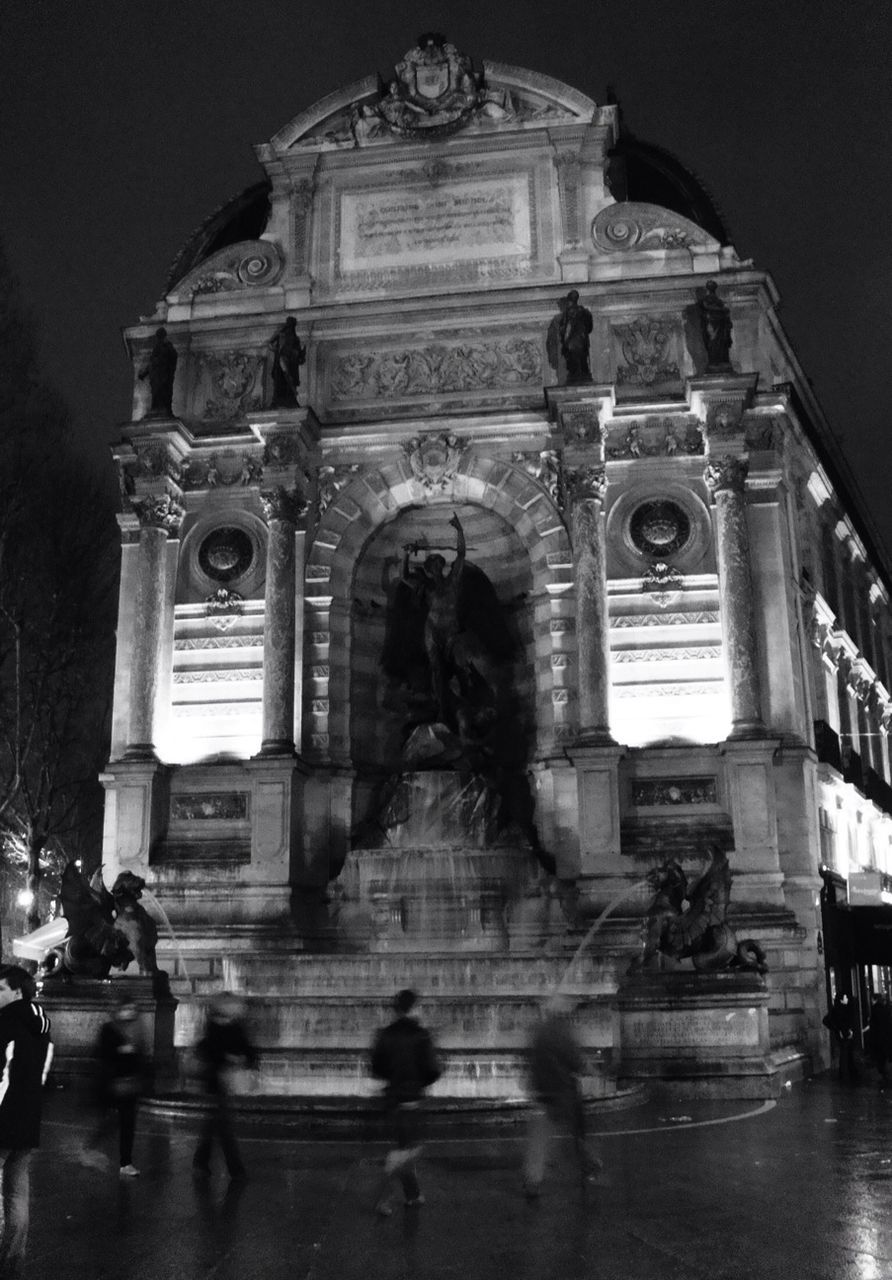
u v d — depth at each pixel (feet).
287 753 101.30
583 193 113.60
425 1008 73.82
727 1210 40.91
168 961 95.35
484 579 113.39
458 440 109.50
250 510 111.45
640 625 103.60
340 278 115.14
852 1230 37.99
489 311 111.45
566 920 95.14
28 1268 34.32
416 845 100.01
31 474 137.59
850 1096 72.95
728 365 102.63
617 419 107.04
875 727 156.15
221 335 114.83
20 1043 34.09
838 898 106.11
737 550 100.89
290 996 78.33
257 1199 43.16
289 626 104.73
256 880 99.14
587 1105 62.69
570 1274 33.35
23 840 143.95
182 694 108.17
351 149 116.78
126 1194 44.19
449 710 107.55
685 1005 72.84
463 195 115.34
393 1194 43.47
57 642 141.18
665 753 99.81
